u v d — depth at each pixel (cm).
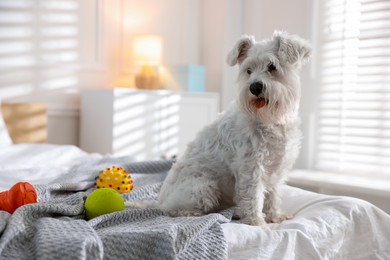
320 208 185
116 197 169
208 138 201
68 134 409
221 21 454
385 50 324
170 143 399
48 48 391
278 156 190
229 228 153
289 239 155
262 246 149
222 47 452
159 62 420
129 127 372
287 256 152
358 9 337
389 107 322
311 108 366
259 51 194
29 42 380
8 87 370
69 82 406
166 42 461
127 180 216
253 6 414
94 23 420
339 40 349
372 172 334
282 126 192
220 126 196
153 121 386
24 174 236
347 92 345
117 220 157
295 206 204
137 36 418
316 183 327
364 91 335
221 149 194
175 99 399
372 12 330
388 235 185
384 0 324
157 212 172
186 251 136
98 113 379
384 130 327
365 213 184
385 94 325
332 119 355
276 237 153
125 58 445
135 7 445
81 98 399
